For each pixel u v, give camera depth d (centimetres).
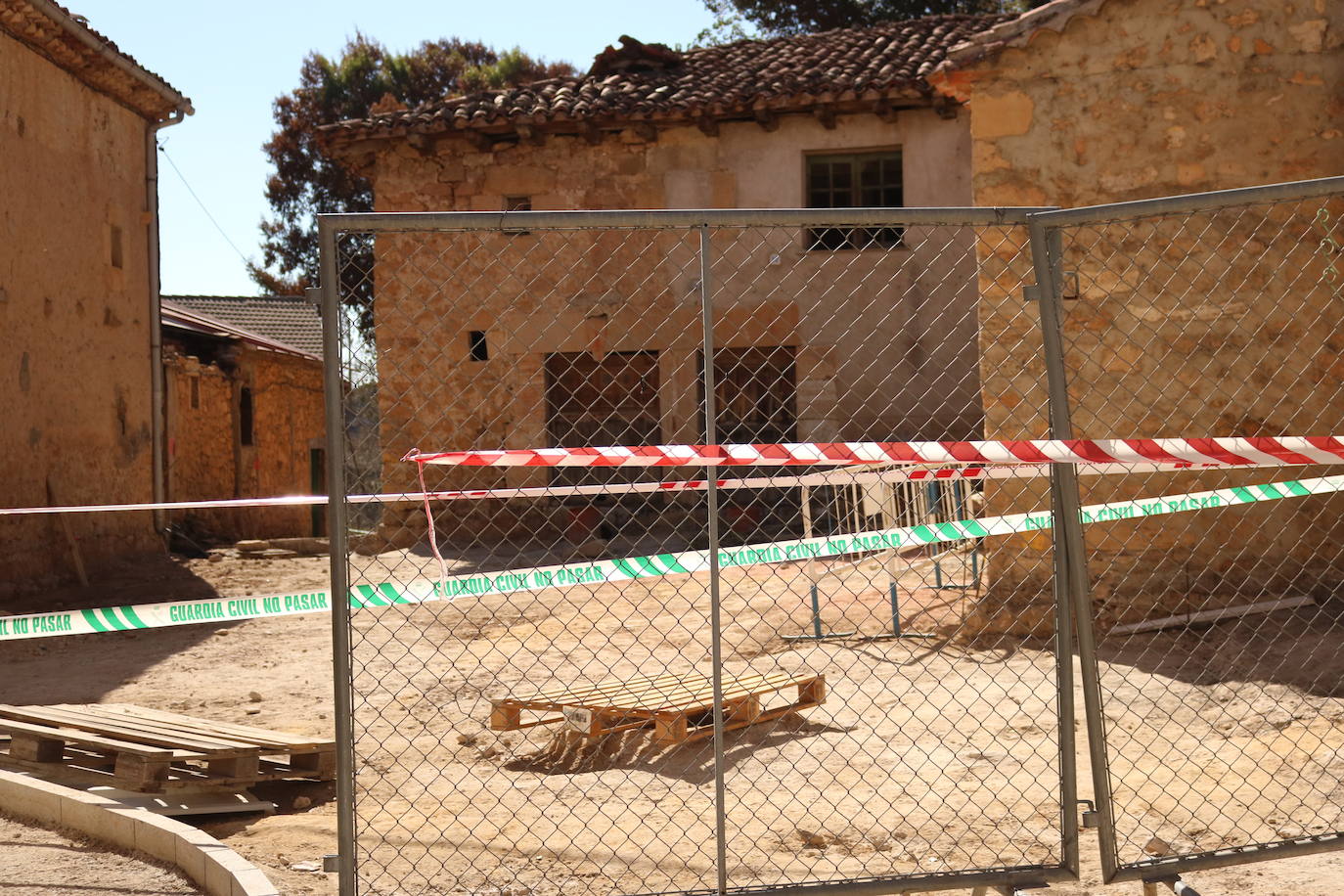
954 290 1634
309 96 3928
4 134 1480
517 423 1705
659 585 1248
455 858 478
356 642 1025
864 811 525
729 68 1828
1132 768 578
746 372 1686
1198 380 872
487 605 1195
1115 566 884
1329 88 877
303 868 471
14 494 1477
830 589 1138
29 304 1537
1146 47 895
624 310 1697
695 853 477
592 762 636
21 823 534
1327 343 863
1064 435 406
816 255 1658
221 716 770
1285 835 473
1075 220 397
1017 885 392
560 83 1858
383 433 1720
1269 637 804
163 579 1627
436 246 1734
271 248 3872
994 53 916
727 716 696
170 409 2189
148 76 1809
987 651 851
